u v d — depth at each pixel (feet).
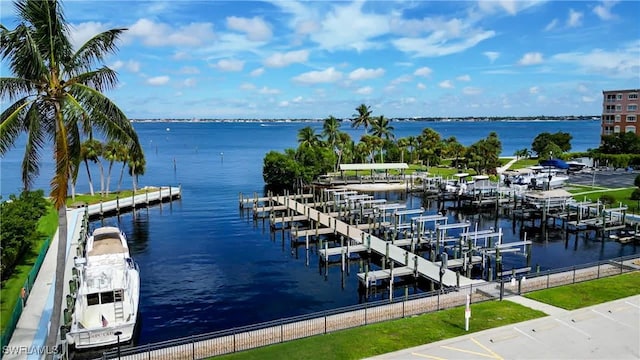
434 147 428.56
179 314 126.31
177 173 445.78
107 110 68.03
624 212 219.41
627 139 414.00
